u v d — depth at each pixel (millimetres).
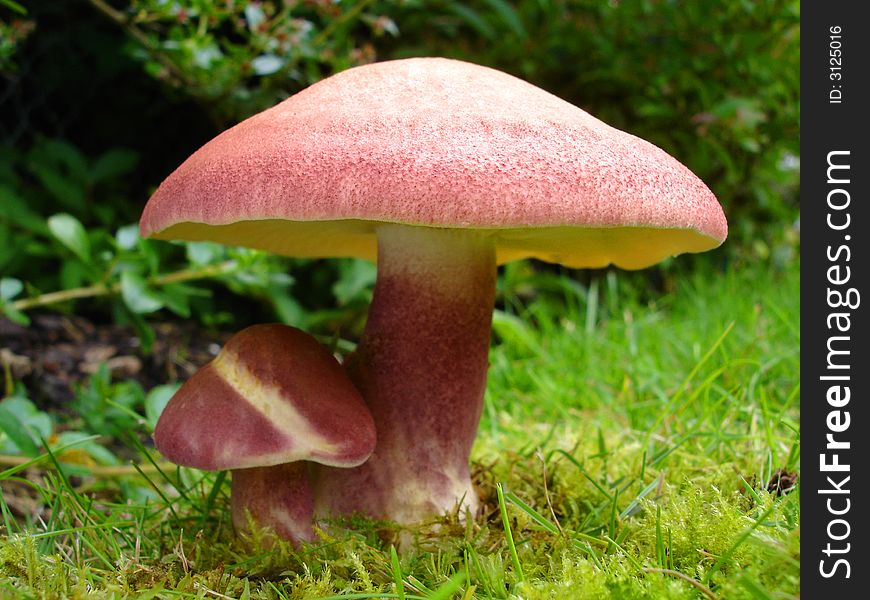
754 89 507
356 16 409
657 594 190
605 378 351
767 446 257
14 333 359
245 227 238
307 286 489
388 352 226
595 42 489
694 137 511
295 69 403
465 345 228
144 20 359
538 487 251
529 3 498
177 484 250
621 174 198
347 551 210
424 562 214
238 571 219
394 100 205
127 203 466
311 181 192
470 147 195
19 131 465
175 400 216
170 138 504
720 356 336
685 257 561
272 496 222
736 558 202
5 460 273
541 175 193
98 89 492
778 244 608
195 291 362
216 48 369
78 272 372
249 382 211
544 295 532
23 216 394
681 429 279
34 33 459
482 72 217
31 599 197
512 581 209
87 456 286
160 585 201
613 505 221
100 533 231
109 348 371
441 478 225
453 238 226
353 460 209
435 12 478
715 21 485
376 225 229
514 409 337
